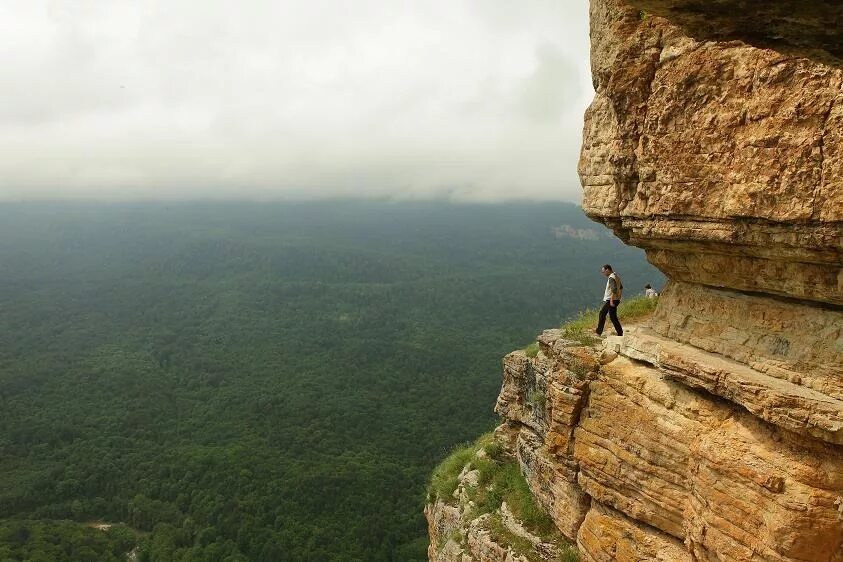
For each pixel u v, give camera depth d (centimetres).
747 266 1005
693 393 1103
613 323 1547
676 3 550
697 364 1040
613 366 1316
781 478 877
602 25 1187
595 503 1338
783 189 866
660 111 1069
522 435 1853
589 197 1347
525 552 1524
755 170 905
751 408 925
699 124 999
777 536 859
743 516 924
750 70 912
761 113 895
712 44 969
